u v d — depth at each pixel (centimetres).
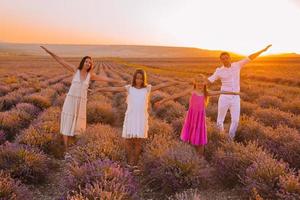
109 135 770
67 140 752
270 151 711
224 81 820
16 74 3625
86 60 727
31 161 602
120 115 1280
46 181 610
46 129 833
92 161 578
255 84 2864
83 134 748
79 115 736
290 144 691
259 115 1170
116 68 6344
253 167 570
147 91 673
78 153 639
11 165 593
